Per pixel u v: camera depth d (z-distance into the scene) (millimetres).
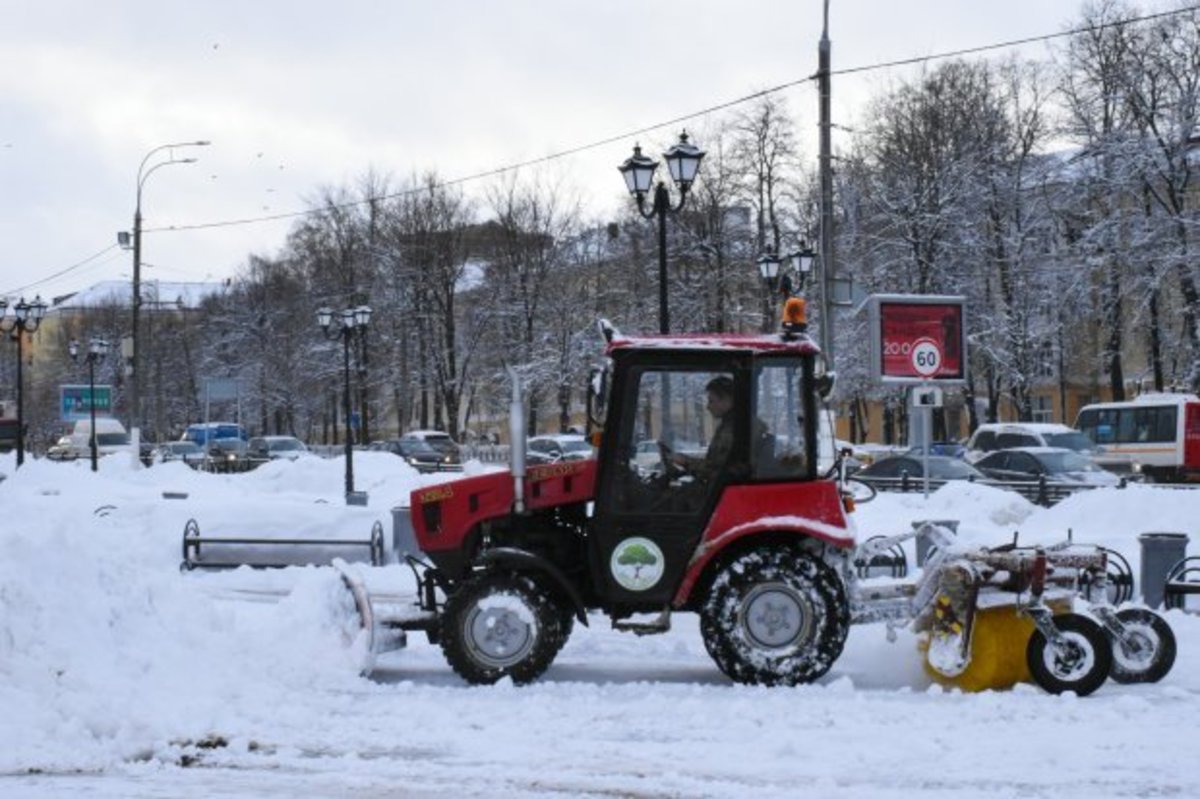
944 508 21109
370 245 63812
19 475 29125
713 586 9516
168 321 86062
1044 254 48656
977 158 48969
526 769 7359
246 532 18391
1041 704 8695
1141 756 7422
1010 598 9234
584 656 11016
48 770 7391
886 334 24953
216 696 8773
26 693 8148
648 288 53656
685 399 9859
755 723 8273
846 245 49938
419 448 50219
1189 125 44281
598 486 9859
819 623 9375
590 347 56188
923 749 7590
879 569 16312
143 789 7027
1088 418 39719
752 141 51156
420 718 8531
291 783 7148
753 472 9742
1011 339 48344
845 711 8547
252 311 74438
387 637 10438
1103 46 45844
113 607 9016
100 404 56781
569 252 59594
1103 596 9906
